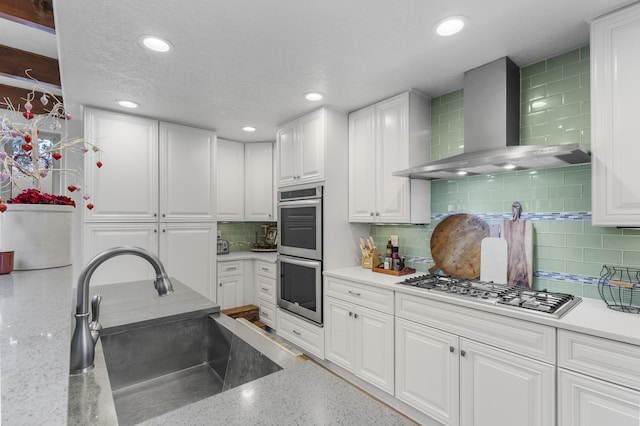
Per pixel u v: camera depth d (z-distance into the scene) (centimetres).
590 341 133
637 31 142
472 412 172
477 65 204
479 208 230
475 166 192
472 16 154
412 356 203
